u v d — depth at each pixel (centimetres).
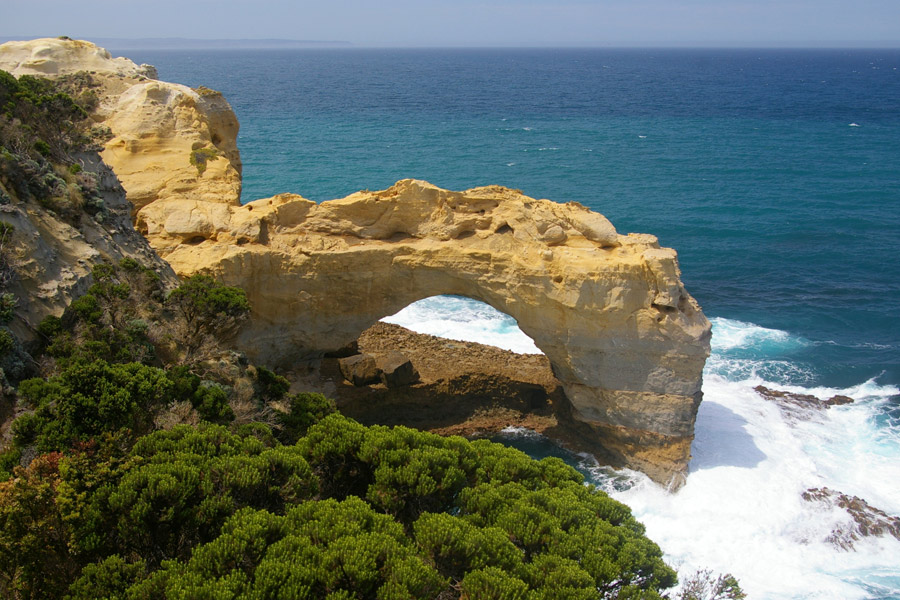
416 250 3866
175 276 3588
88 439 2089
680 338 3600
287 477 2103
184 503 1895
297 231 3903
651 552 2167
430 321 5394
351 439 2316
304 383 4131
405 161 10769
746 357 4975
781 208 8369
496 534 1984
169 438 2128
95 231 3181
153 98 4362
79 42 4841
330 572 1720
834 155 11669
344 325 4025
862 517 3419
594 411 3906
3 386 2242
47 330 2538
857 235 7419
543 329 3800
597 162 10975
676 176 10012
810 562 3194
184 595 1589
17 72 4522
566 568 1917
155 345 2919
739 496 3572
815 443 3994
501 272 3781
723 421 4134
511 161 10981
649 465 3797
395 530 1934
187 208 3894
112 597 1627
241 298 3197
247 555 1770
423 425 4194
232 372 3034
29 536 1727
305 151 11281
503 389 4312
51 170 3159
